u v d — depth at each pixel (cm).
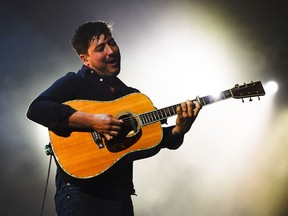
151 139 377
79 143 357
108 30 413
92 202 347
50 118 351
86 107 375
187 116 390
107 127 354
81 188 348
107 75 402
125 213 360
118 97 395
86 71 388
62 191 353
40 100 360
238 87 407
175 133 398
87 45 405
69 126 355
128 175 367
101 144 360
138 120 380
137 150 370
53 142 354
